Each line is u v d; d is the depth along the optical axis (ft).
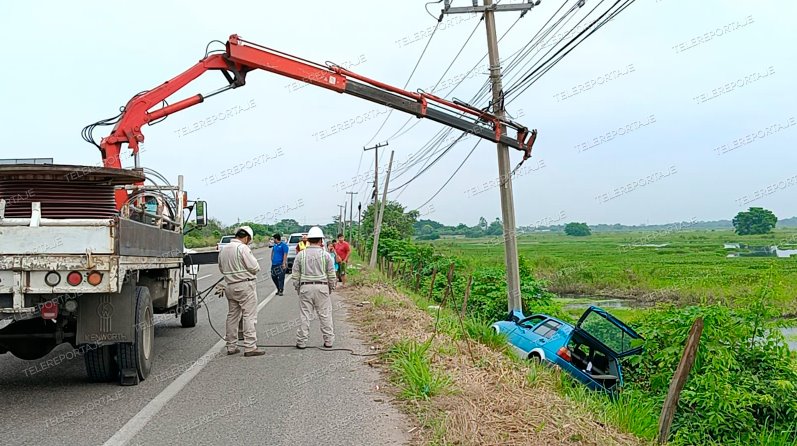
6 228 22.66
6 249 22.63
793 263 148.56
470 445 18.62
